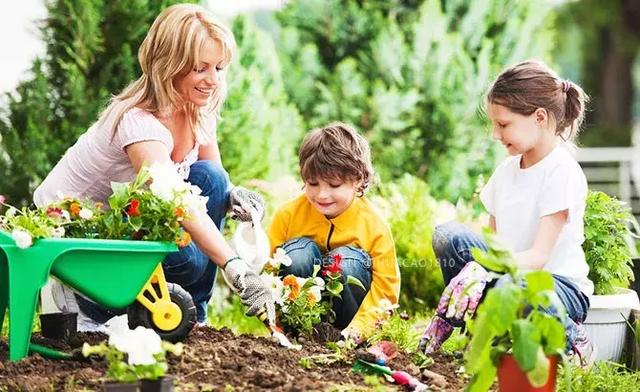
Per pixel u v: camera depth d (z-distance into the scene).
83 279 3.45
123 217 3.59
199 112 3.92
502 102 3.79
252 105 5.72
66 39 5.38
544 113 3.79
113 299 3.47
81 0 5.36
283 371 3.41
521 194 3.87
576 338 3.85
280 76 6.52
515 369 3.14
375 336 3.86
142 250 3.45
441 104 6.74
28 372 3.36
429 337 3.83
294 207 4.16
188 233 3.63
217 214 3.98
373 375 3.43
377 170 6.71
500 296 3.05
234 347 3.57
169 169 3.56
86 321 3.92
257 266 3.88
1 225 3.52
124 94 3.86
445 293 3.74
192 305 3.59
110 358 3.17
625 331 4.16
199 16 3.77
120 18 5.40
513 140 3.79
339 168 3.97
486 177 6.74
